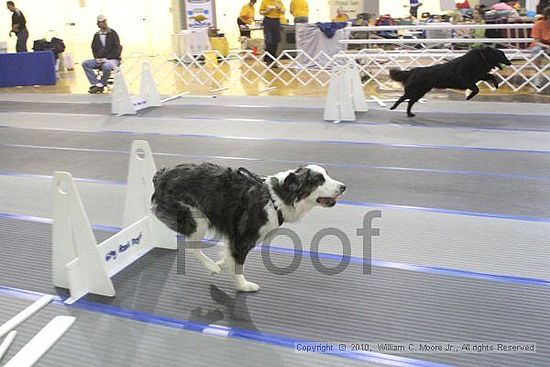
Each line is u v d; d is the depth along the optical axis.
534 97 11.17
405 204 5.54
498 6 16.09
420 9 25.91
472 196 5.70
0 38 23.23
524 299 3.70
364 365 3.08
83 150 8.19
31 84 15.81
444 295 3.78
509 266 4.17
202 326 3.51
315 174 3.73
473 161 6.93
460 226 4.95
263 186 3.71
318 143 8.08
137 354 3.23
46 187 6.47
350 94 9.65
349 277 4.09
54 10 25.12
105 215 5.47
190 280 4.11
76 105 12.25
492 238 4.68
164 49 26.89
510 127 8.65
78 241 3.87
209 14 21.50
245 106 11.31
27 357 2.39
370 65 14.39
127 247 4.37
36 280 4.16
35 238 4.97
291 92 12.96
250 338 3.36
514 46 14.95
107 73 14.06
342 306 3.70
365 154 7.41
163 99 12.40
